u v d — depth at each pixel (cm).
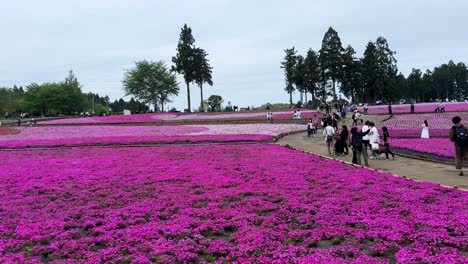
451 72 14325
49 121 6725
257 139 3694
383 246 863
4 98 11362
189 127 5291
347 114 6794
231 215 1138
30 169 2095
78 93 12044
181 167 2048
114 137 4103
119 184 1639
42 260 874
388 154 2508
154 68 10962
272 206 1219
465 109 6281
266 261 800
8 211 1262
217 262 809
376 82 10275
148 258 841
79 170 2022
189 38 10238
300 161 2197
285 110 8438
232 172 1852
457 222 991
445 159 2161
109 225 1078
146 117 7425
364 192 1365
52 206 1315
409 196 1284
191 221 1090
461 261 762
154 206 1266
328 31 10338
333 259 792
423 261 772
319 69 10681
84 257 862
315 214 1141
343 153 2575
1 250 916
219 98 10938
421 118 5375
